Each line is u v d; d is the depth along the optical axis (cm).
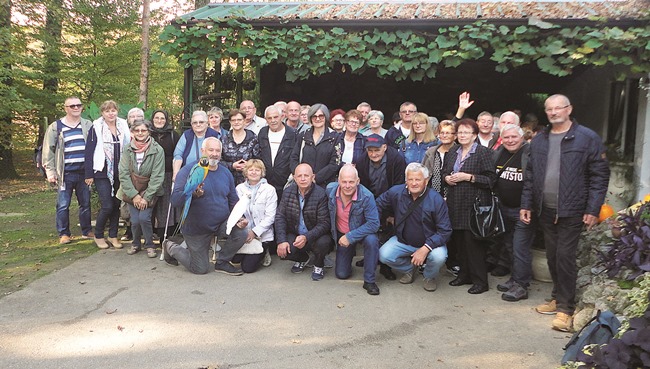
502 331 409
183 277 524
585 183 413
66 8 1380
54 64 1400
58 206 648
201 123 602
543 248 552
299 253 535
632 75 655
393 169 555
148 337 384
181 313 430
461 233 515
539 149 431
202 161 509
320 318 428
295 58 695
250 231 536
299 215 526
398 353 368
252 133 616
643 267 366
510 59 643
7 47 1252
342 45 674
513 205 514
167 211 614
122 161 579
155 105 1772
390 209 528
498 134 555
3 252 613
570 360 321
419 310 451
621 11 632
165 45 706
